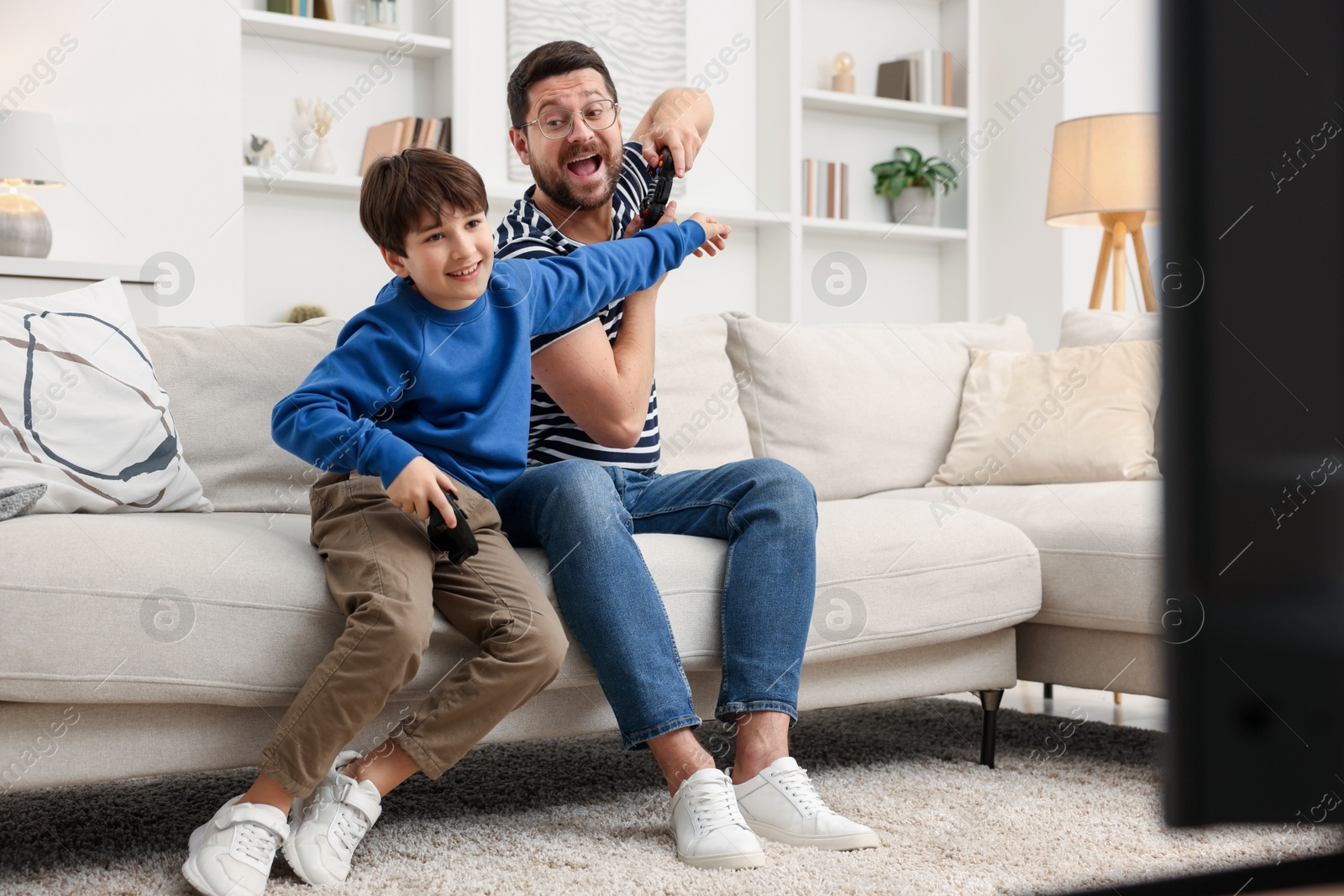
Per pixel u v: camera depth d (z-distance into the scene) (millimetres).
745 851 1190
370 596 1172
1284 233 195
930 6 4992
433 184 1259
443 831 1350
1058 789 1542
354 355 1290
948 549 1654
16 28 3270
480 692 1213
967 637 1692
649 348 1560
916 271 5000
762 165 4656
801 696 1566
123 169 3391
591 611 1307
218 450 1712
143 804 1504
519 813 1441
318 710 1136
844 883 1134
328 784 1185
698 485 1528
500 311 1381
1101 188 3262
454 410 1342
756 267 4688
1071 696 2375
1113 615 1661
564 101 1574
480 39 4117
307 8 3779
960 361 2482
